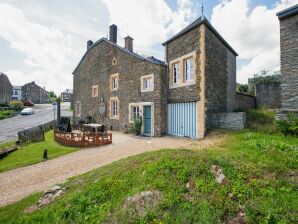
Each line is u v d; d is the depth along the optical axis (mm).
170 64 12773
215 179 4160
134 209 3846
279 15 8789
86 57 21281
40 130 14859
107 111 17719
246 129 9336
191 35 11219
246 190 3717
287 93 8625
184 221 3381
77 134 11883
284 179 3992
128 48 18688
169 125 12734
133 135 13570
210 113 11016
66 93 78250
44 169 7926
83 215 4086
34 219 4207
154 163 5105
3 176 7566
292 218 3059
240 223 3188
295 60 8438
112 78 17250
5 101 50531
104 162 7879
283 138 7273
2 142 16188
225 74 13258
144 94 13594
